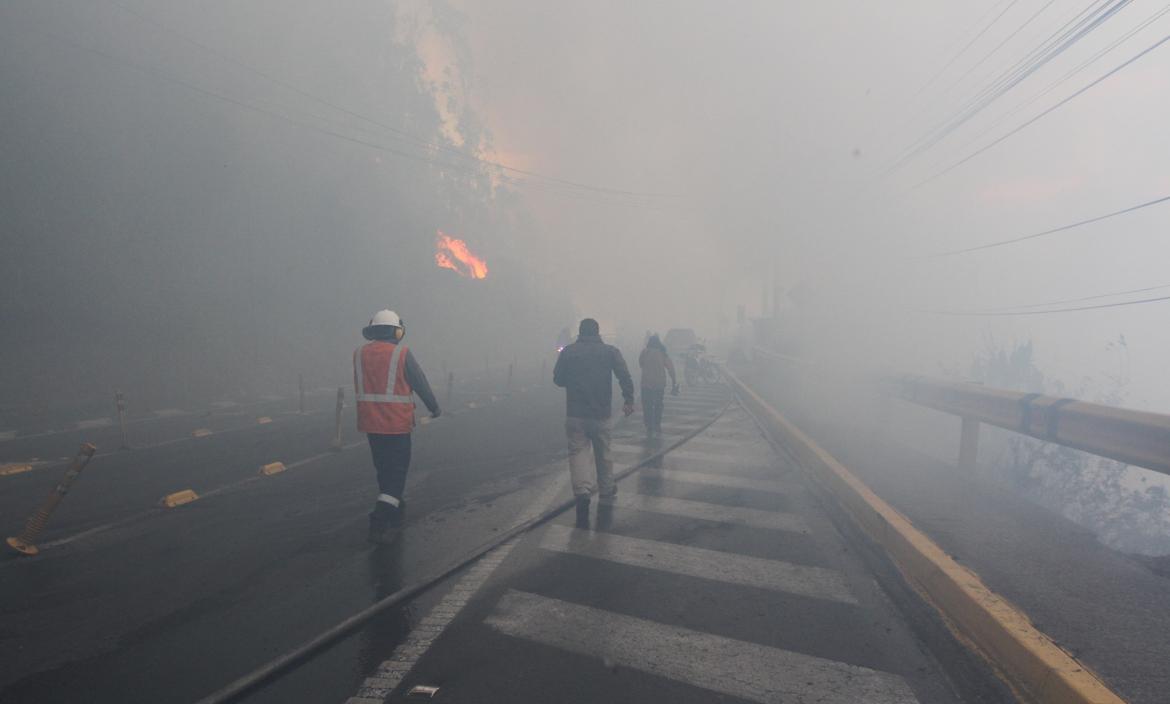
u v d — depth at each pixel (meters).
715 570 4.18
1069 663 2.72
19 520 5.49
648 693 2.73
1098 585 3.62
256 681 2.83
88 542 4.85
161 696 2.74
